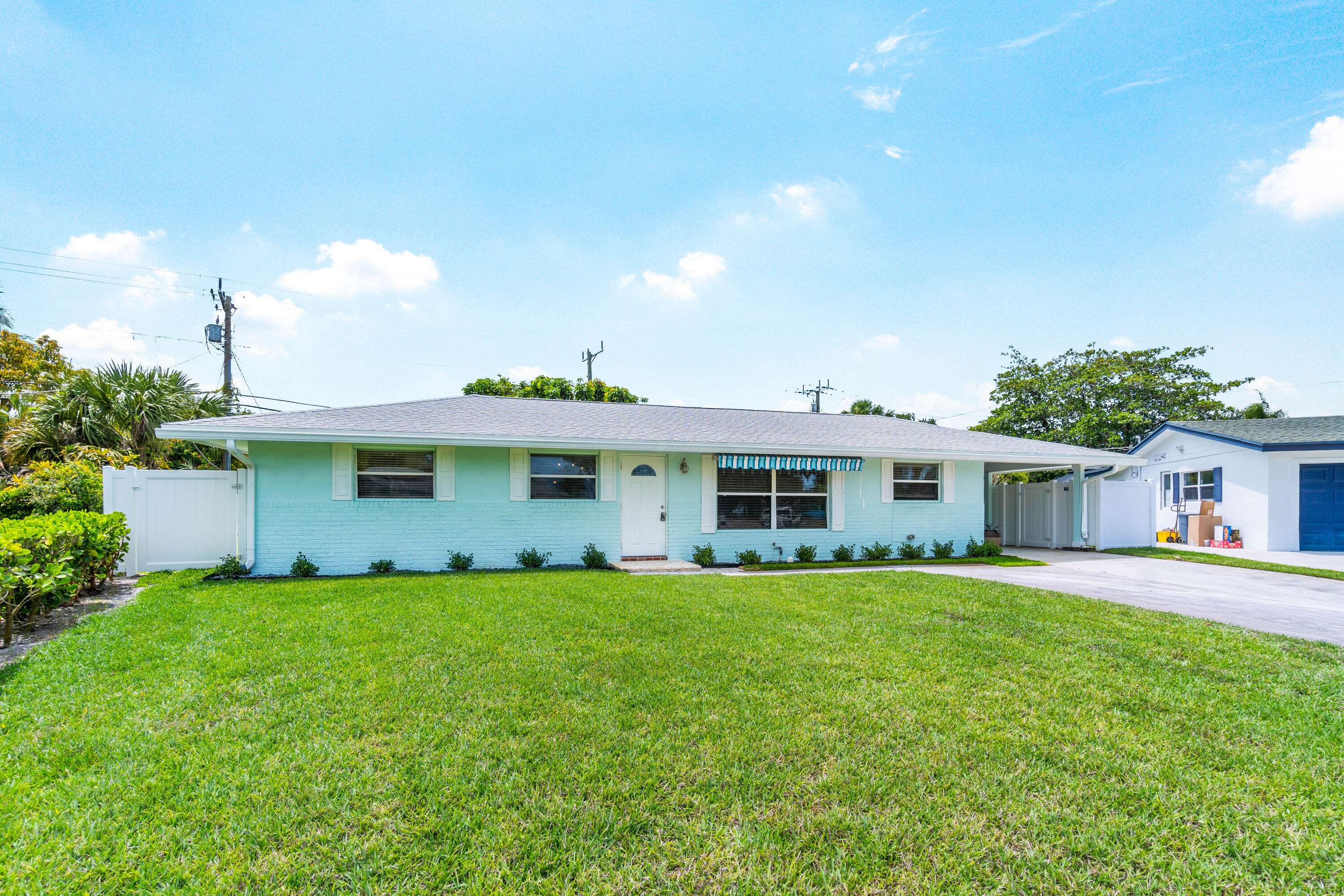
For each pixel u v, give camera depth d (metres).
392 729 3.77
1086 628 6.62
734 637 6.10
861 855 2.62
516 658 5.28
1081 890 2.42
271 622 6.48
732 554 13.48
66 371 19.02
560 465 12.54
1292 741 3.75
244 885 2.37
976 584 9.67
